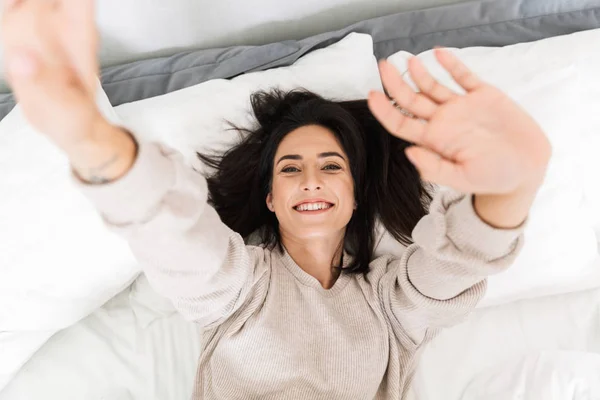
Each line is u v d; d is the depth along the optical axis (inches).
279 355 34.6
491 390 38.8
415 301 30.7
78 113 13.8
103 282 39.6
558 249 41.3
